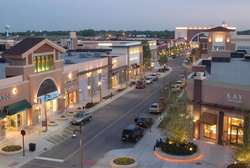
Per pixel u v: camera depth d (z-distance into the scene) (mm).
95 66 63562
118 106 53344
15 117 38531
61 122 43000
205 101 34281
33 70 42344
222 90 32688
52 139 35750
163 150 30656
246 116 28688
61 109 49125
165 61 107000
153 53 134750
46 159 29656
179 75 92750
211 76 42656
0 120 35312
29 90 41156
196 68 42062
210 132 34312
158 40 190500
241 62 59000
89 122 43281
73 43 102438
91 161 29172
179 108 31719
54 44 47219
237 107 31344
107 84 70500
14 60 41125
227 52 59906
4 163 28500
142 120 40750
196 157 29266
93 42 121812
